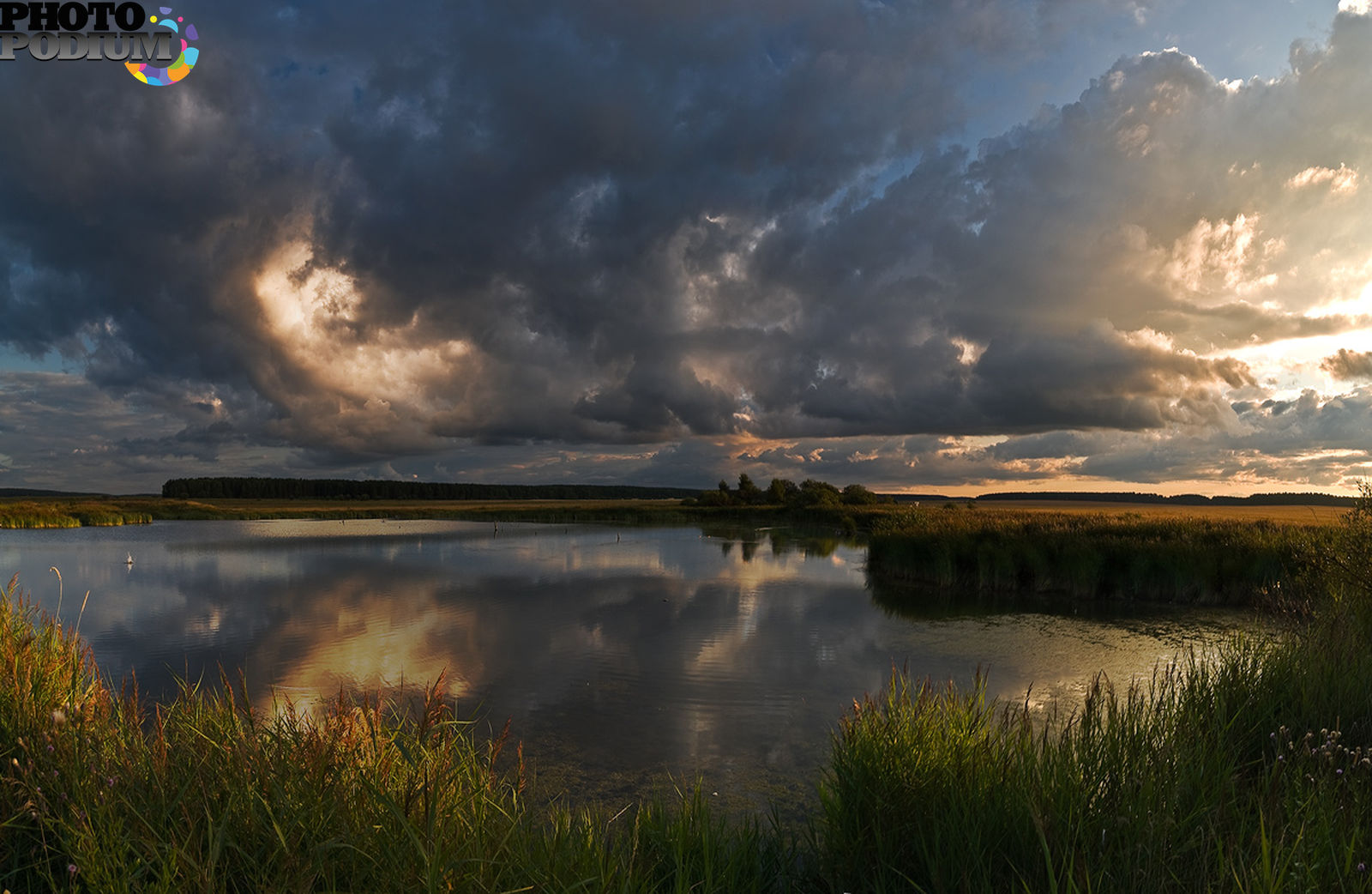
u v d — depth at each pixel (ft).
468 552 113.91
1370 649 21.90
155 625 51.06
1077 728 15.47
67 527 199.52
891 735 15.69
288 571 86.07
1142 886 10.30
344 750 12.38
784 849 16.52
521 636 47.29
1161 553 65.31
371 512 271.69
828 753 25.77
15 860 10.28
